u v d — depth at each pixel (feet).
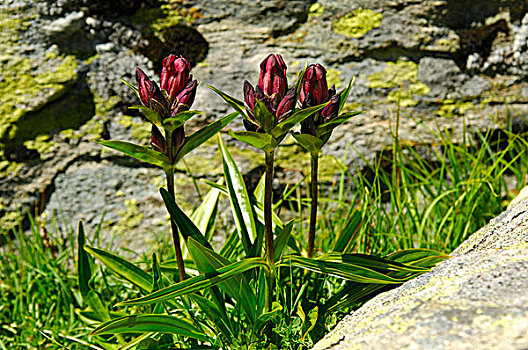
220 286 6.01
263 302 6.23
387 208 10.18
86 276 6.72
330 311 6.05
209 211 7.93
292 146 10.07
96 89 10.00
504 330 3.79
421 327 4.13
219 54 10.05
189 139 5.81
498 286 4.26
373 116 10.16
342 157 10.16
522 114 10.27
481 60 10.23
